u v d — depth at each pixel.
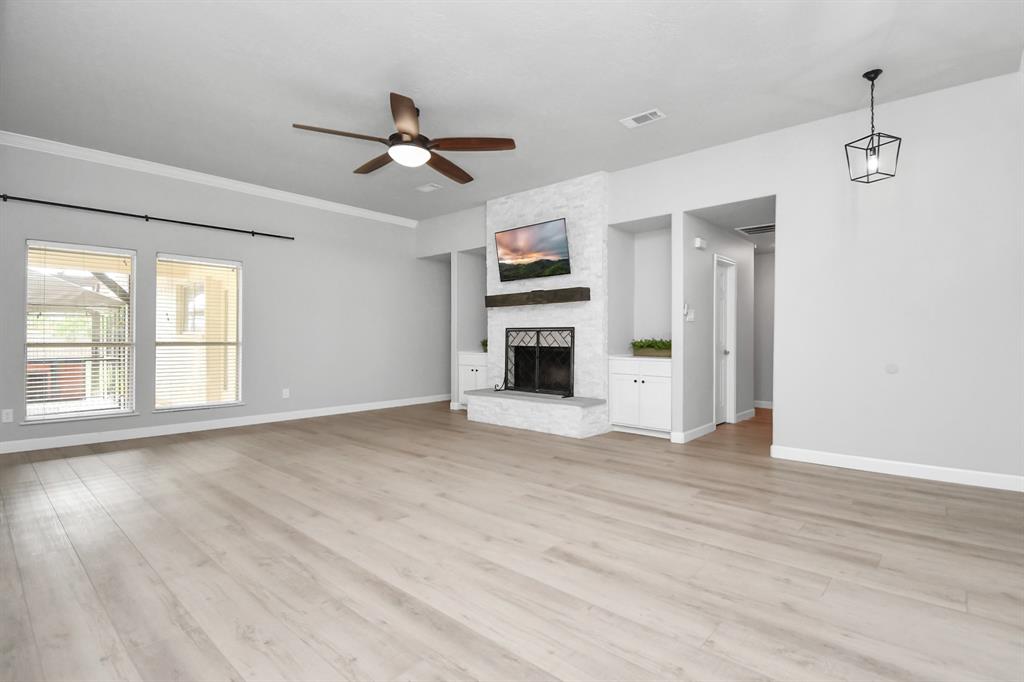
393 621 1.89
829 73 3.43
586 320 5.68
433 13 2.79
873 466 3.93
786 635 1.79
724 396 6.28
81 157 4.87
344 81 3.55
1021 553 2.46
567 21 2.86
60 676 1.58
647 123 4.22
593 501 3.25
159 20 2.85
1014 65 3.31
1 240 4.49
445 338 8.41
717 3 2.70
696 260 5.29
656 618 1.90
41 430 4.71
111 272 5.11
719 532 2.74
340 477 3.81
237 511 3.07
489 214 6.64
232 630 1.83
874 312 3.91
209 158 5.12
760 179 4.46
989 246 3.49
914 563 2.36
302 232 6.56
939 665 1.63
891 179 3.84
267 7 2.74
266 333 6.23
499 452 4.63
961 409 3.60
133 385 5.22
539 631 1.82
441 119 4.16
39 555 2.45
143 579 2.21
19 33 2.97
